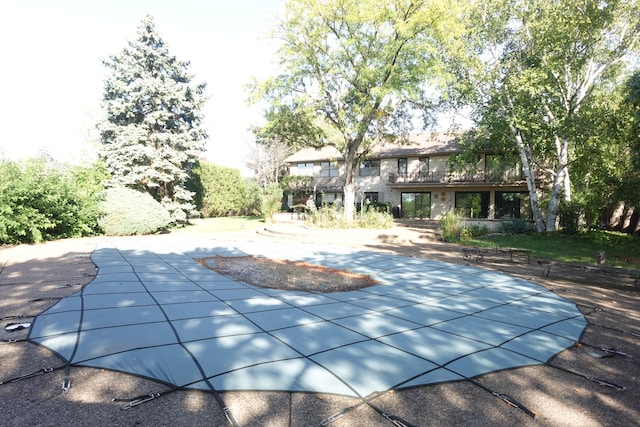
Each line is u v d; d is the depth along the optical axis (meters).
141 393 3.24
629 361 4.33
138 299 6.30
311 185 35.38
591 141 17.80
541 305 6.79
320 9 18.41
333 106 21.47
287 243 15.73
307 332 4.95
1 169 13.05
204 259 11.19
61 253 11.03
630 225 21.56
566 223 19.67
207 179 30.59
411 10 17.72
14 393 3.19
